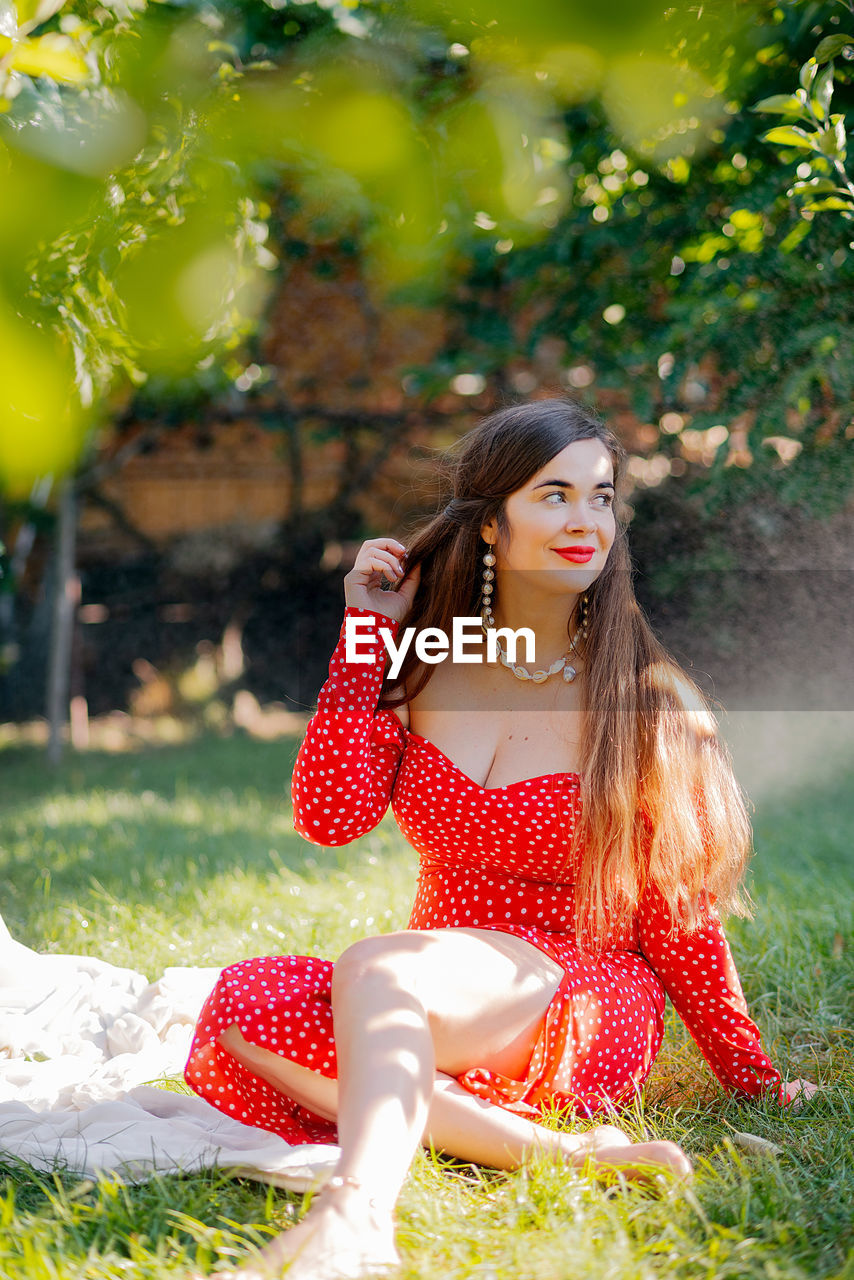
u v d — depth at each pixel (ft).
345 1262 4.41
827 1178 5.77
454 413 25.80
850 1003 8.77
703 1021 6.85
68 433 2.06
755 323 17.30
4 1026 8.37
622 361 19.08
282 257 20.97
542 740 6.56
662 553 20.03
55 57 2.25
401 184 2.45
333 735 6.42
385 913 11.03
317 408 26.61
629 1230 5.12
